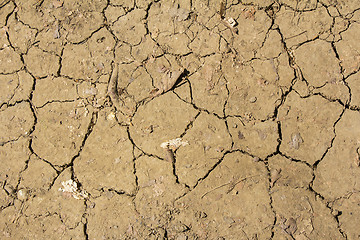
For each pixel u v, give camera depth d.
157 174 1.64
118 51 1.68
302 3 1.67
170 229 1.62
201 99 1.66
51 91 1.68
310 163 1.63
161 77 1.66
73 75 1.68
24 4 1.70
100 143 1.66
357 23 1.66
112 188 1.64
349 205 1.62
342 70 1.65
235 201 1.63
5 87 1.68
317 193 1.62
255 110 1.65
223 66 1.66
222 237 1.62
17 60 1.69
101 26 1.68
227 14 1.67
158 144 1.65
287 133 1.64
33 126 1.67
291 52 1.66
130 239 1.63
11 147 1.67
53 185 1.65
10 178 1.66
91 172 1.65
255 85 1.65
